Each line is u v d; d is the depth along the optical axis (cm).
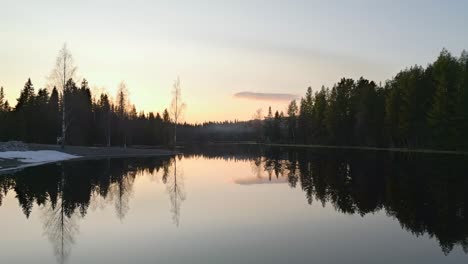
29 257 771
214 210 1267
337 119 7888
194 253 793
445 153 4403
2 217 1164
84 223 1078
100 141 7394
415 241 902
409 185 1903
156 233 959
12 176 2244
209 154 5453
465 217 1174
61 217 1161
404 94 5653
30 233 969
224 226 1040
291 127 10975
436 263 746
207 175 2441
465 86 4475
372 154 4650
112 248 831
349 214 1210
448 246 862
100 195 1589
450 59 5003
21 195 1584
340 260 752
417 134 5256
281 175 2441
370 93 6694
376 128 6531
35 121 6253
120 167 2948
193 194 1627
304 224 1073
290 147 8581
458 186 1850
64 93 4084
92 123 7094
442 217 1173
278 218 1146
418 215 1204
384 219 1147
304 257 769
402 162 3294
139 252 801
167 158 4334
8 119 5772
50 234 956
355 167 2942
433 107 4888
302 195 1609
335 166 3086
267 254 787
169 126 8706
